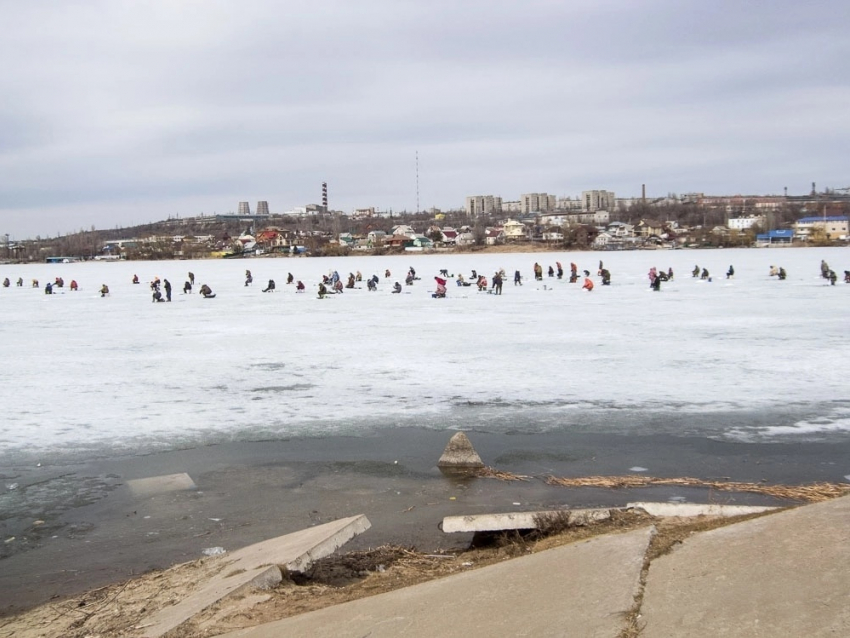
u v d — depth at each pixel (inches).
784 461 452.8
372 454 489.4
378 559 299.1
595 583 203.9
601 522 313.3
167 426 579.5
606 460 463.5
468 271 3582.7
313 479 438.3
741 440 503.8
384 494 406.9
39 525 376.8
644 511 323.6
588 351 921.5
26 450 517.3
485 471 443.8
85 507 402.3
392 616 209.0
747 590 182.1
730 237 7204.7
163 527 367.6
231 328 1282.0
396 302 1784.0
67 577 310.8
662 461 458.6
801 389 669.3
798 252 5374.0
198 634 223.6
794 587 178.9
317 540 294.0
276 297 2066.9
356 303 1781.5
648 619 175.9
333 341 1072.8
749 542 214.4
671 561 211.6
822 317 1266.0
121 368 867.4
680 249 6879.9
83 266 6530.5
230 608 241.4
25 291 2711.6
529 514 320.5
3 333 1267.2
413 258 6294.3
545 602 197.8
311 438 534.9
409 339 1074.1
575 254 6195.9
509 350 943.0
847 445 486.9
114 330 1291.8
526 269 3659.0
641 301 1659.7
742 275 2677.2
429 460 471.5
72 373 836.6
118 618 257.0
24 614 274.2
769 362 814.5
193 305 1835.6
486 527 319.0
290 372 814.5
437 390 698.2
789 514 233.8
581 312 1432.1
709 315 1331.2
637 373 763.4
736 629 164.4
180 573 299.3
